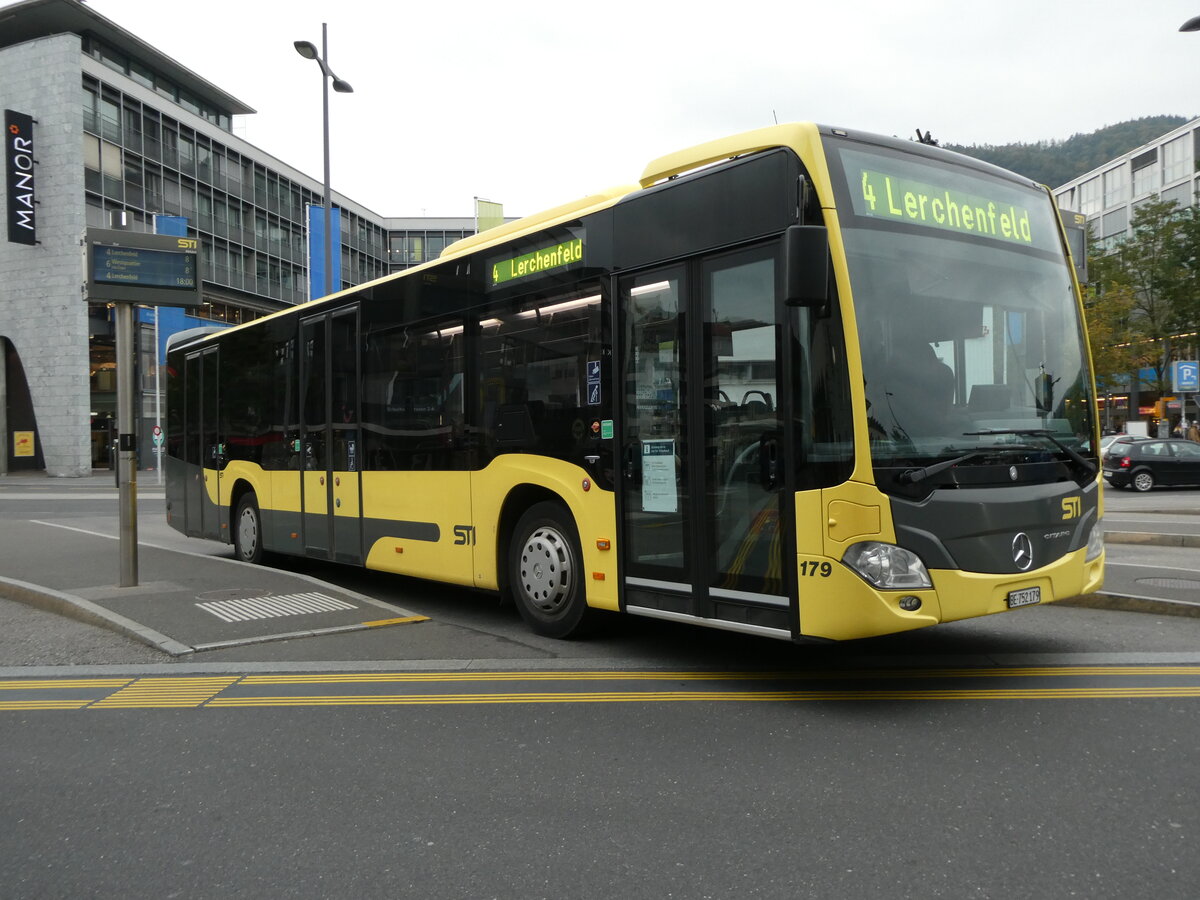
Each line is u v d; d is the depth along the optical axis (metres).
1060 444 5.66
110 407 50.28
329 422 9.61
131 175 49.31
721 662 6.26
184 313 52.41
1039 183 6.39
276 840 3.56
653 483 6.04
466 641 6.96
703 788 4.00
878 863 3.25
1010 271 5.85
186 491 13.27
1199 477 25.69
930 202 5.59
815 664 6.15
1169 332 34.53
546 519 7.00
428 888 3.14
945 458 5.17
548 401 6.87
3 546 13.38
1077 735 4.57
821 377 5.07
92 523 19.80
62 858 3.43
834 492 4.98
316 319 9.91
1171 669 5.79
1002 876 3.13
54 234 45.78
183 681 6.00
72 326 46.06
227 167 57.03
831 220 5.11
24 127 45.06
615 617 6.97
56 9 47.00
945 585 5.06
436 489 8.02
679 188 5.93
